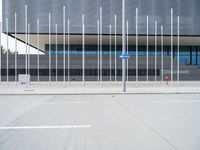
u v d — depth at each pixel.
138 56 55.03
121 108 14.85
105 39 57.44
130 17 53.97
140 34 54.22
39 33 53.22
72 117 11.89
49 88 32.22
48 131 9.15
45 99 20.27
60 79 54.25
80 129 9.40
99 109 14.47
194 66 55.94
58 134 8.70
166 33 54.75
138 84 42.12
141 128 9.52
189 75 55.81
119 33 53.66
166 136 8.32
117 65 54.31
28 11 53.25
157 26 54.44
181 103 17.28
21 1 53.22
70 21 53.34
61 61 54.16
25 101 18.89
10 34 54.56
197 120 11.07
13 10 53.12
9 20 53.00
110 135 8.48
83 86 36.75
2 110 14.34
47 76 54.31
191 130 9.18
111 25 53.53
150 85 38.91
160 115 12.38
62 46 61.59
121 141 7.74
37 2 53.31
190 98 20.61
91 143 7.54
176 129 9.34
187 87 33.41
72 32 53.38
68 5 53.47
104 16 53.72
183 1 55.34
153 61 55.41
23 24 53.28
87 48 62.31
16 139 8.08
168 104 16.73
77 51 62.03
